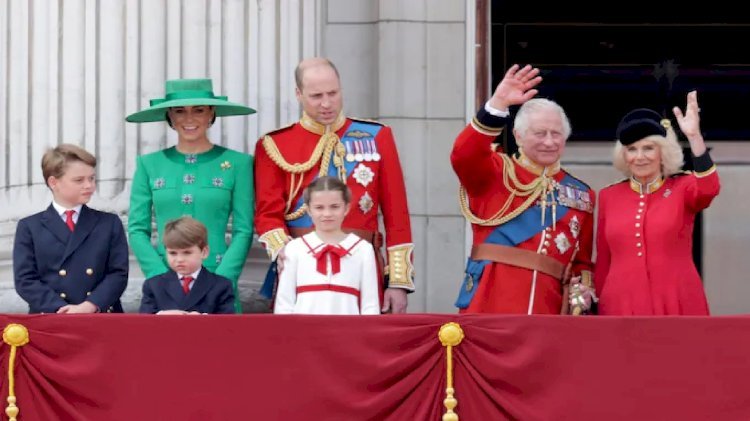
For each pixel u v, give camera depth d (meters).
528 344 30.83
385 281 35.22
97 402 30.80
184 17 38.69
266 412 30.73
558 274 34.41
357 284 33.00
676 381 30.77
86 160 34.16
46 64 38.75
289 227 35.25
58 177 34.03
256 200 35.44
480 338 30.86
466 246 41.25
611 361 30.78
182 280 33.69
